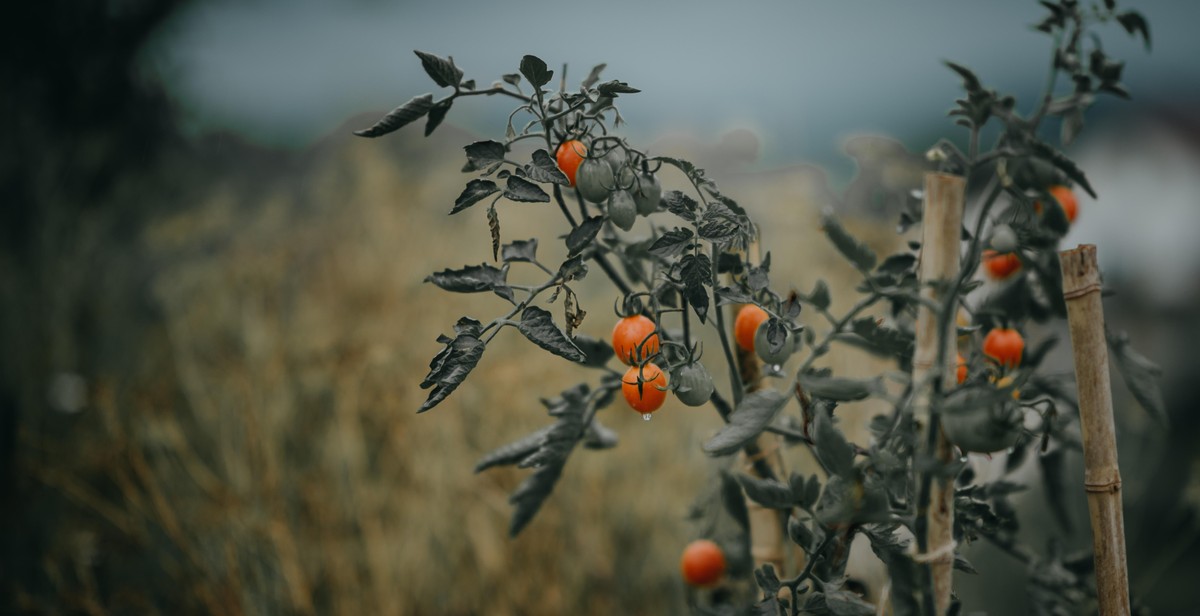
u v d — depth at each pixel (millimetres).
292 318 2613
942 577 1107
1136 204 2678
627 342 1129
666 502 2043
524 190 1090
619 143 1125
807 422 1105
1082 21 1190
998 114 1182
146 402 2209
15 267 2924
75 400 2508
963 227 1202
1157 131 2795
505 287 1101
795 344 1155
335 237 2990
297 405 2314
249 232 3125
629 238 1287
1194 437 2072
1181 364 2299
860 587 1311
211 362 2557
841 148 2160
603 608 1968
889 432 1090
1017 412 1029
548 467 1238
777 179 2561
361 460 2084
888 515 1046
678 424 2205
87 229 3154
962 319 1297
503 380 2033
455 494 2006
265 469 2027
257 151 4238
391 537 1978
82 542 1954
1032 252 1216
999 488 1247
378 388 2232
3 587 1968
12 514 2145
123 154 3785
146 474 1954
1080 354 1135
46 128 3496
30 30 3619
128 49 3902
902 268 1247
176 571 1954
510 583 1899
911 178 2092
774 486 1140
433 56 1097
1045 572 1271
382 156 3312
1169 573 1878
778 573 1286
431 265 2701
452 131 3551
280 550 1896
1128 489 1892
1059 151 1168
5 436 2389
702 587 1323
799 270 2160
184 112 4238
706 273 1100
